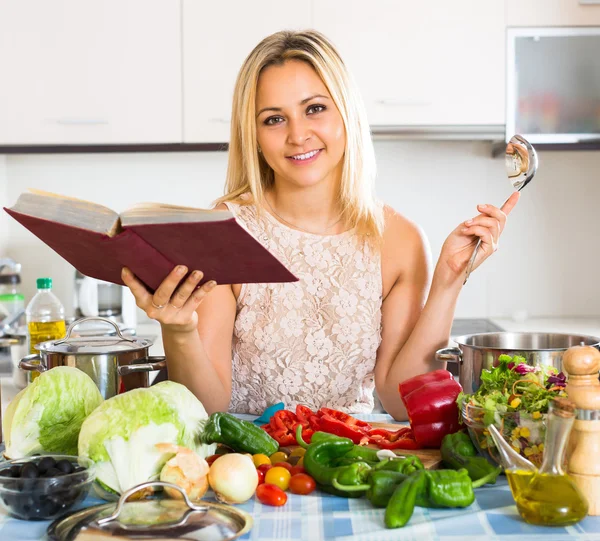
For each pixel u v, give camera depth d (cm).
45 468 108
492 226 154
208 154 344
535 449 112
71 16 308
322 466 115
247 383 181
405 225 183
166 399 115
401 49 306
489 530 99
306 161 166
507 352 127
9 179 344
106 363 138
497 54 305
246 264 116
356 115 171
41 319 220
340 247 178
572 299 344
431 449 131
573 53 304
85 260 127
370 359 179
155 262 118
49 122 310
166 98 310
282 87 162
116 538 94
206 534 95
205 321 171
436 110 307
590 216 341
